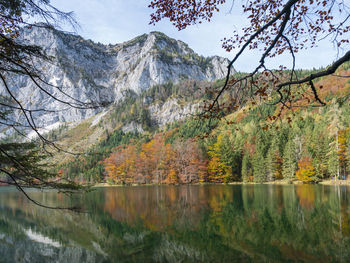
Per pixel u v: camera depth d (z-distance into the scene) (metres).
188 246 13.88
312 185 44.19
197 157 66.50
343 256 11.28
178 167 68.38
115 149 114.56
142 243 14.78
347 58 3.95
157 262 12.11
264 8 5.56
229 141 69.81
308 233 14.48
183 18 6.18
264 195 30.97
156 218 20.36
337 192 30.31
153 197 34.53
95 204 28.33
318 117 68.94
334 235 13.90
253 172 60.84
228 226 16.94
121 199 32.69
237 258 11.94
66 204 28.75
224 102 5.73
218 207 23.80
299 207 21.56
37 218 21.55
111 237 16.12
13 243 15.34
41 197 37.12
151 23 6.39
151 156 76.44
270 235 14.63
